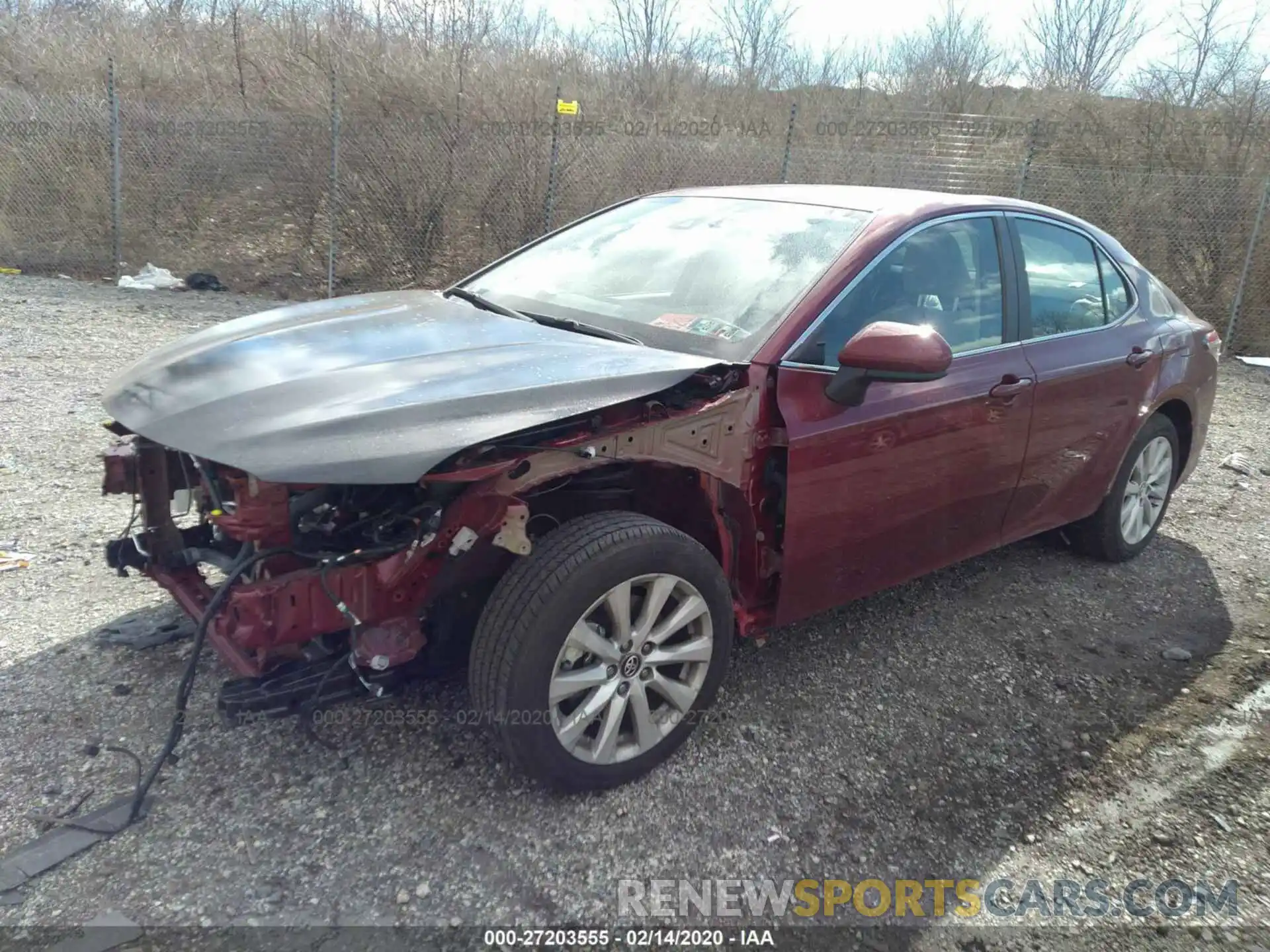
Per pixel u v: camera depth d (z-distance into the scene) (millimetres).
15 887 2391
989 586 4520
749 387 2990
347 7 14359
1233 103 12312
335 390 2629
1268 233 11492
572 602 2617
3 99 11562
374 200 11680
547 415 2584
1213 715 3541
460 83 11859
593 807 2824
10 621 3555
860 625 4047
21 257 11703
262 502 2518
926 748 3236
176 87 12688
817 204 3758
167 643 3471
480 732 3094
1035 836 2863
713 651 2996
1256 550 5203
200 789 2768
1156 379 4523
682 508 3096
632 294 3516
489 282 3943
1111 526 4668
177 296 10867
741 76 16703
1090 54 22375
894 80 17094
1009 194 12172
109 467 3098
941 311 3564
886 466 3314
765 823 2820
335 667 2682
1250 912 2613
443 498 2631
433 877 2520
